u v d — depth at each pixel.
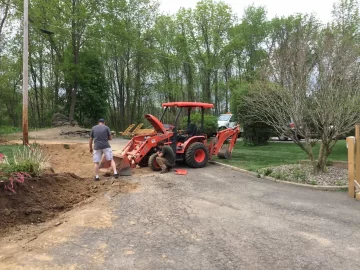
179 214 5.90
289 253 4.31
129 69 35.59
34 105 42.72
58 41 30.66
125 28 32.16
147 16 34.28
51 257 4.17
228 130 12.18
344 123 8.82
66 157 13.88
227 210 6.13
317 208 6.27
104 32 30.50
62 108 36.50
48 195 6.57
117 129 39.44
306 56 9.41
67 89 34.72
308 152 9.19
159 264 4.00
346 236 4.88
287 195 7.23
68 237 4.83
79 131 26.55
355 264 4.01
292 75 9.09
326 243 4.63
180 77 37.56
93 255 4.24
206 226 5.30
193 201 6.73
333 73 8.66
